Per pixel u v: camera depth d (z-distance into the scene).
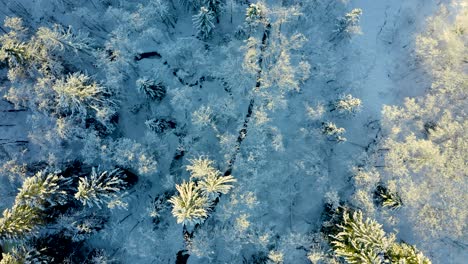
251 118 17.62
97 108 16.36
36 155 17.77
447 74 17.78
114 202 15.66
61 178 15.65
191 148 18.17
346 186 18.28
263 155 17.75
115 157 17.12
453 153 17.28
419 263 14.45
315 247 17.02
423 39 18.16
